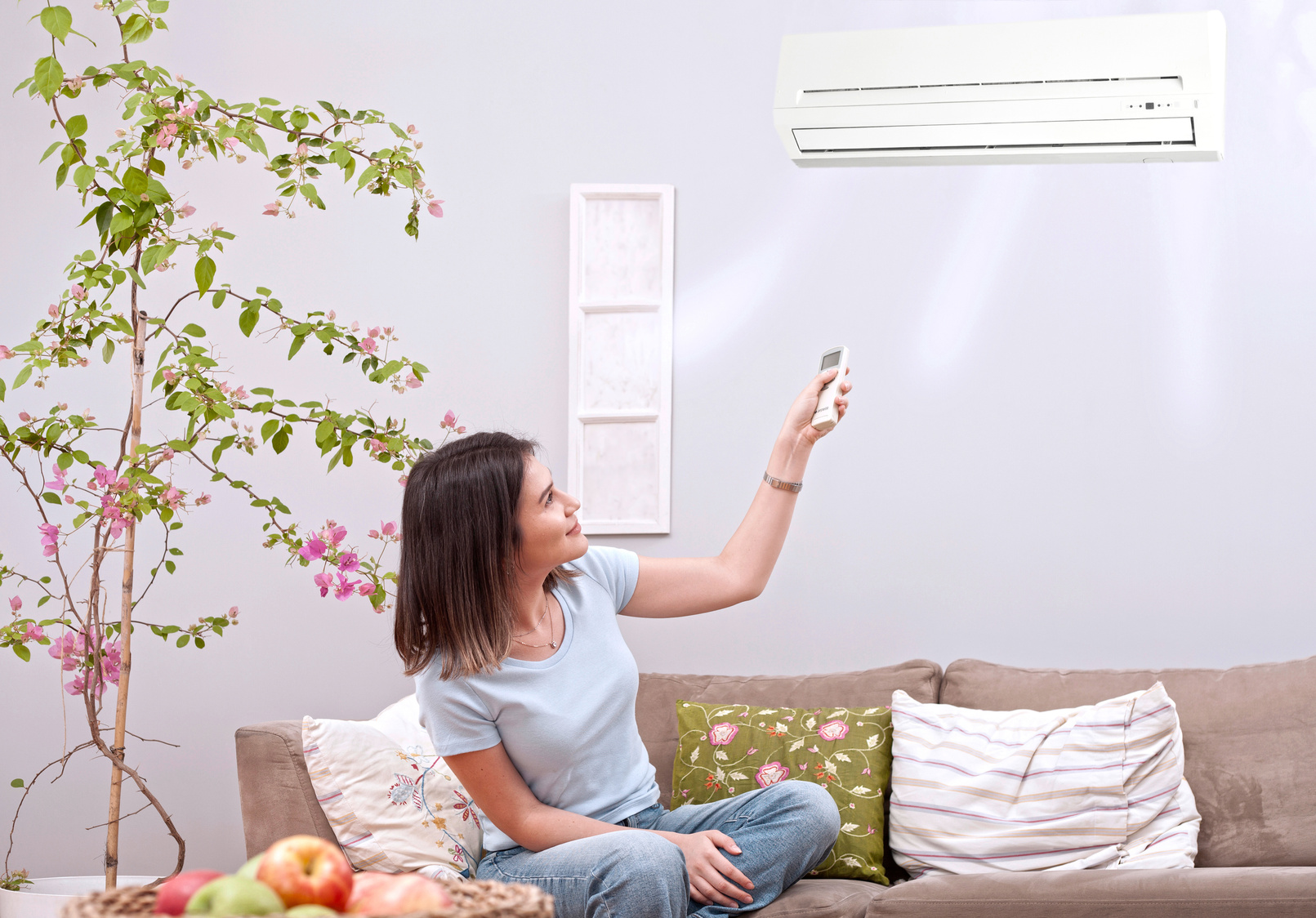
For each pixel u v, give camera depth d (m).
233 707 2.53
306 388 2.58
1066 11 2.52
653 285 2.59
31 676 2.51
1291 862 1.91
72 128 1.80
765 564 1.89
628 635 2.55
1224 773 1.99
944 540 2.50
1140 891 1.54
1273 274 2.45
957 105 1.72
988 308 2.52
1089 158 1.80
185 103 1.90
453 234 2.61
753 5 2.60
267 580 2.55
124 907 0.71
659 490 2.56
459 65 2.62
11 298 2.57
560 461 2.59
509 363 2.59
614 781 1.71
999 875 1.65
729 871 1.60
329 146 1.96
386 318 2.60
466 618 1.57
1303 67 2.46
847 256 2.56
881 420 2.53
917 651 2.50
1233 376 2.45
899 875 2.06
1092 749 1.95
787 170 2.58
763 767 2.08
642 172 2.60
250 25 2.62
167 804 2.51
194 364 1.88
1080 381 2.48
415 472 1.64
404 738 1.95
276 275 2.59
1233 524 2.43
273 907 0.65
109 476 1.85
